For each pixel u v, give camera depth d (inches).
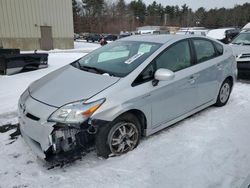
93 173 122.4
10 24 891.4
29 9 927.7
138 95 133.6
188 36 175.5
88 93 125.2
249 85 286.4
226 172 123.0
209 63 181.9
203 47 183.9
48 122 117.9
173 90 152.7
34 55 376.8
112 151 132.3
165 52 153.9
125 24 3075.8
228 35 649.6
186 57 167.6
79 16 2869.1
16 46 917.2
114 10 3250.5
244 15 3427.7
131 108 131.0
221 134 160.1
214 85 189.8
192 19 3754.9
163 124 153.7
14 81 302.5
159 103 145.9
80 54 681.0
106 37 1669.5
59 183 115.9
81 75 144.6
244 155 137.0
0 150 143.6
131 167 126.9
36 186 114.2
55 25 1005.8
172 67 156.0
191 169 125.5
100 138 127.1
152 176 120.4
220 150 141.7
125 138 136.2
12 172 124.0
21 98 143.9
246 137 156.6
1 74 345.4
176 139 153.3
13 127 175.8
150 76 142.2
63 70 160.7
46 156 121.1
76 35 2172.7
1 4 861.8
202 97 180.2
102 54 169.3
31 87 150.2
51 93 131.5
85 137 126.0
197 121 178.5
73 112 117.5
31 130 124.0
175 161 131.9
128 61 148.1
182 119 171.0
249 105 213.3
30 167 127.9
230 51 211.8
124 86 131.3
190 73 164.6
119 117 129.5
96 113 119.9
